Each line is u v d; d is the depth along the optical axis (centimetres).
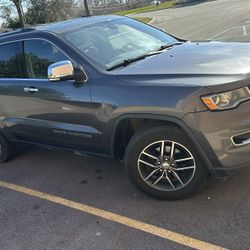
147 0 4747
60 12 2706
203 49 441
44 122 482
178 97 362
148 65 413
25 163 563
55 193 469
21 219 427
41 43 470
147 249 348
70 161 545
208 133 359
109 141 424
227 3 3366
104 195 445
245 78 360
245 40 1307
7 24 2423
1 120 535
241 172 436
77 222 404
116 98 398
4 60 513
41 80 472
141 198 426
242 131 358
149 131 386
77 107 435
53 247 372
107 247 359
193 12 3059
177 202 405
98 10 4119
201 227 364
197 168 383
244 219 365
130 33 505
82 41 459
